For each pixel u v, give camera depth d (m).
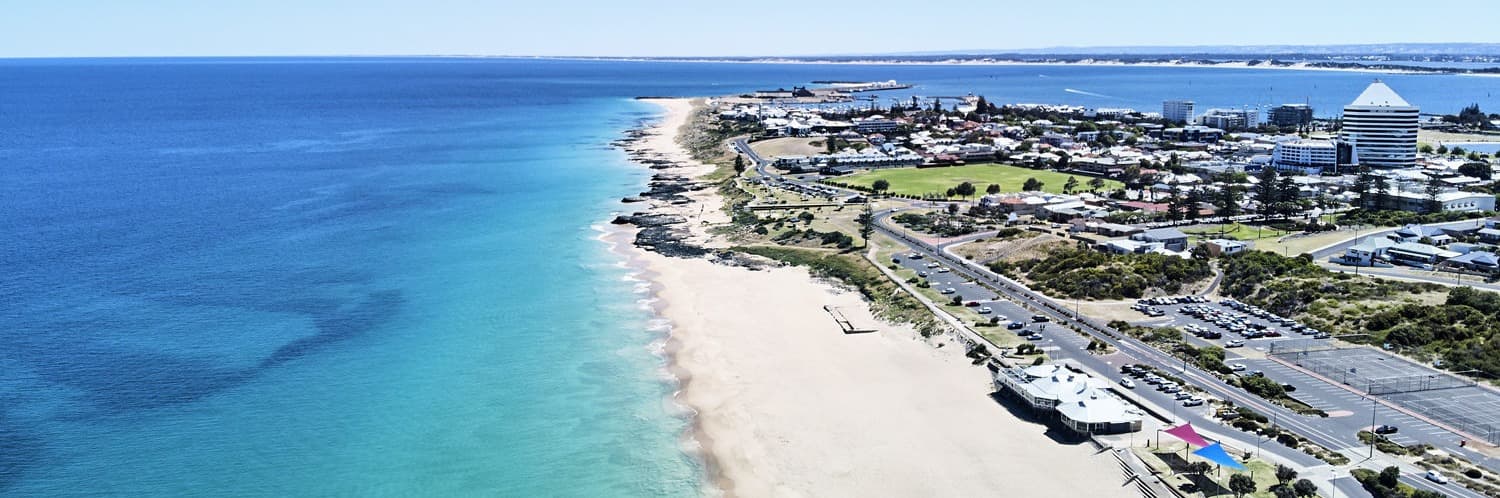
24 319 153.50
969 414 116.44
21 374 130.12
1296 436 105.06
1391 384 118.88
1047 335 141.75
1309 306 151.38
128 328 149.50
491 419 117.75
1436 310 141.00
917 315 153.00
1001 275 179.88
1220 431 107.25
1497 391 116.12
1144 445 104.88
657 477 104.12
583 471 105.38
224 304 162.62
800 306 163.75
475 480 103.31
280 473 104.12
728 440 112.06
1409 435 104.75
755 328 151.62
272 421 116.44
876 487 100.25
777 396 124.06
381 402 122.38
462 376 131.25
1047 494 96.81
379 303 164.12
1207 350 132.12
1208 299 159.88
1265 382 119.38
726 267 191.62
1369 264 181.25
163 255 197.38
